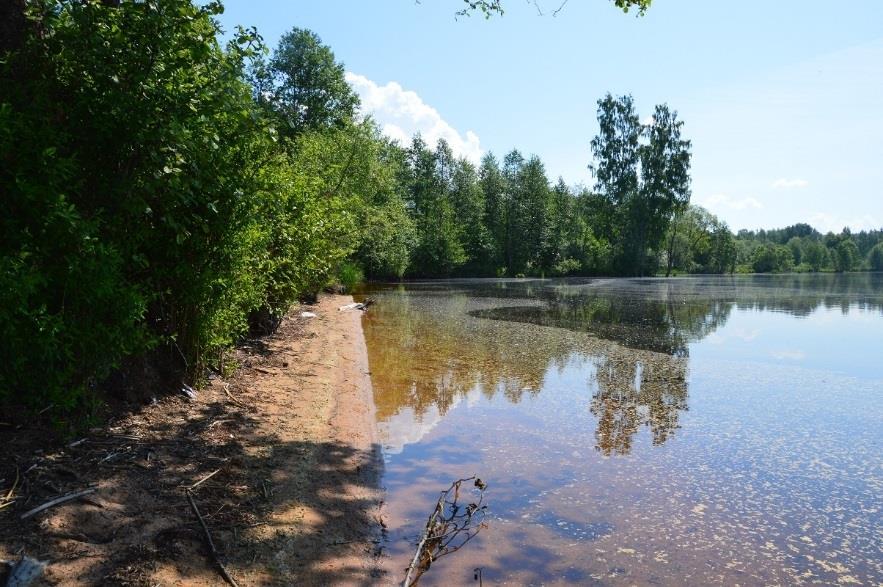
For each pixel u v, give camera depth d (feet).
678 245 238.68
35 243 12.19
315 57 130.31
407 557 11.73
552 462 17.47
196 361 19.30
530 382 27.96
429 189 183.42
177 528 10.85
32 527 9.71
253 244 20.71
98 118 13.64
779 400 25.21
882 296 92.63
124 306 13.70
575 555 12.02
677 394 26.12
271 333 33.53
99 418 14.66
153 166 14.37
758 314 62.90
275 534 11.50
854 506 14.60
